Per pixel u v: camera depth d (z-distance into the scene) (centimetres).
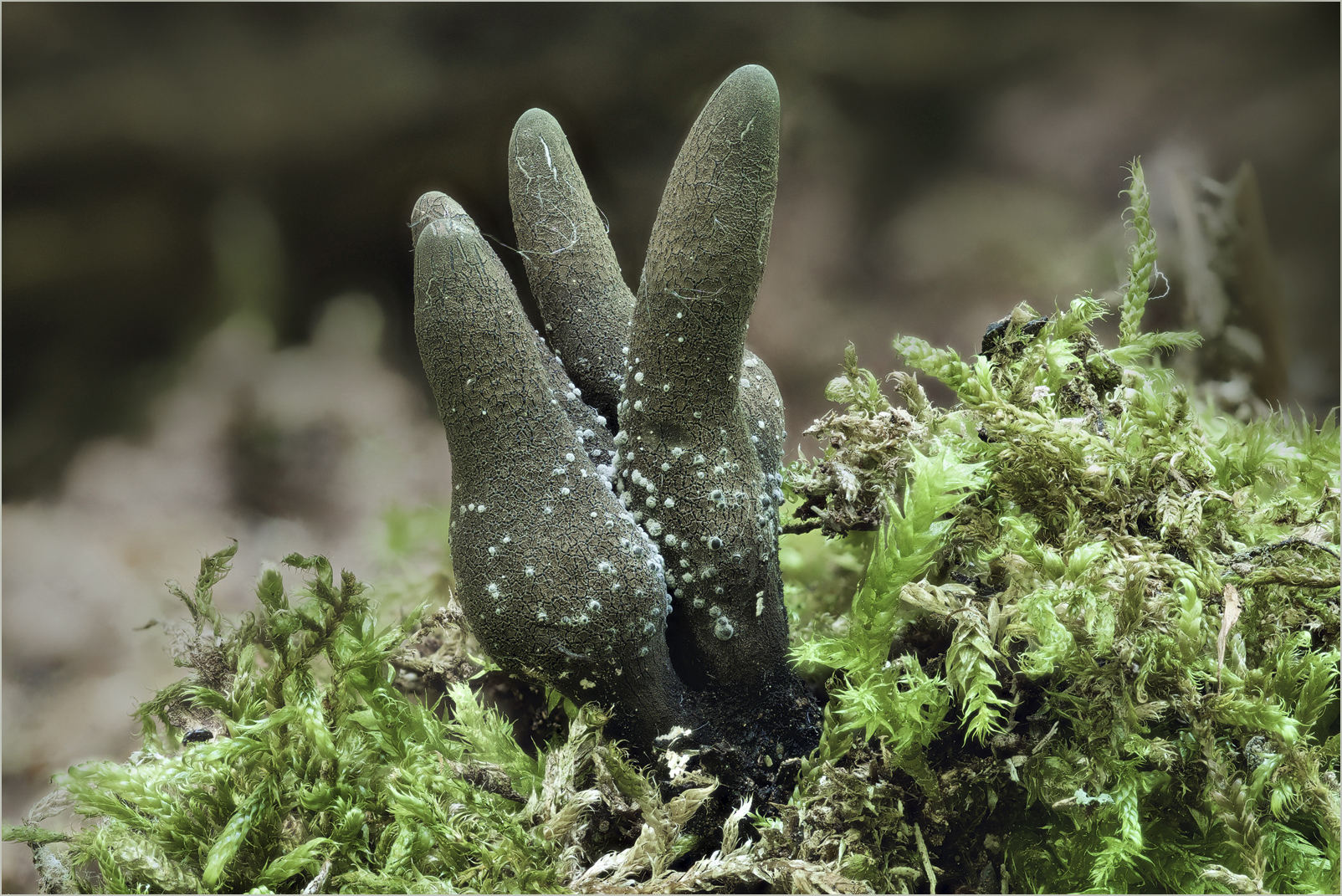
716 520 22
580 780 23
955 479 22
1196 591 22
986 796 23
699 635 23
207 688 23
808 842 22
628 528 22
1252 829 22
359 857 22
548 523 22
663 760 23
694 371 22
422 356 22
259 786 22
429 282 22
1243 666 22
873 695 22
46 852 23
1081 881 22
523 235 23
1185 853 22
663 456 22
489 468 22
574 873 22
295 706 22
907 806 23
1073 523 23
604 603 22
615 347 23
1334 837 22
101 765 22
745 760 23
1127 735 22
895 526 23
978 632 22
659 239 22
